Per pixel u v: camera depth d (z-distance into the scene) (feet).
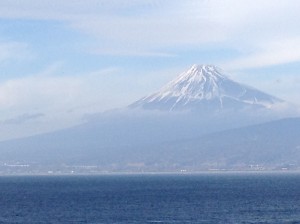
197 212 401.70
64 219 372.58
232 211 406.00
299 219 362.74
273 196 533.14
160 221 358.02
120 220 364.79
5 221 364.99
